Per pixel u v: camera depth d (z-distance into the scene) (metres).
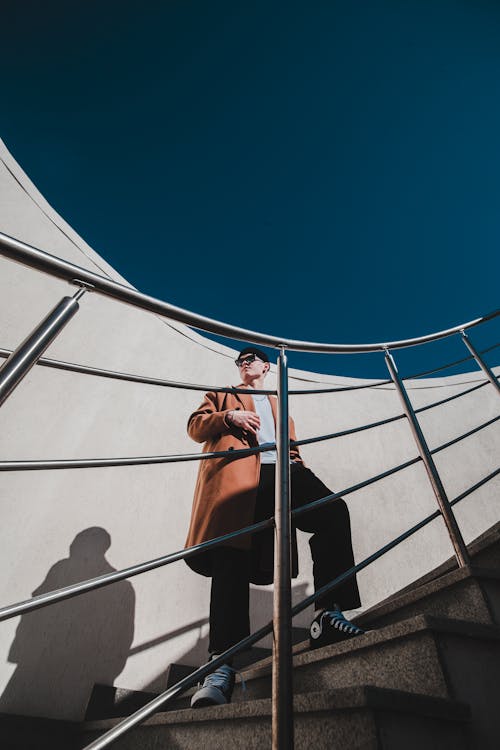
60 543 1.59
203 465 1.16
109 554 1.65
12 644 1.31
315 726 0.56
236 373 2.70
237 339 0.87
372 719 0.49
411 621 0.64
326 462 2.41
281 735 0.44
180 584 1.71
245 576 0.92
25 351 0.49
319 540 1.03
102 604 1.52
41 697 1.25
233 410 1.20
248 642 0.61
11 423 1.73
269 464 1.17
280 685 0.48
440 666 0.58
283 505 0.67
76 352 2.12
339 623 0.85
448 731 0.52
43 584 1.47
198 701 0.73
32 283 2.15
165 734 0.76
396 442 2.64
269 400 1.50
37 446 1.75
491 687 0.59
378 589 1.92
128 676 1.40
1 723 1.02
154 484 1.96
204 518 1.00
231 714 0.63
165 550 1.77
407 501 2.32
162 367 2.43
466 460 2.58
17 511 1.57
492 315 1.65
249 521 0.98
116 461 0.61
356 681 0.70
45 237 2.41
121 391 2.19
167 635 1.55
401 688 0.63
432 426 2.77
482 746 0.53
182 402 2.37
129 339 2.40
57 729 1.05
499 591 0.75
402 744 0.48
